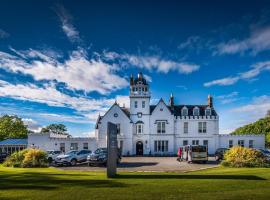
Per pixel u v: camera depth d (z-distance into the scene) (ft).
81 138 212.43
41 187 57.41
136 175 77.00
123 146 216.54
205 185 58.18
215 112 225.35
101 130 214.48
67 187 57.16
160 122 222.07
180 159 153.38
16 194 50.85
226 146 220.84
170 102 232.32
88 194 50.31
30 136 209.15
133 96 222.89
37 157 116.47
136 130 220.84
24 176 76.13
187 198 46.85
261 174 76.54
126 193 50.83
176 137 221.46
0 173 85.25
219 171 89.35
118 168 113.09
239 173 79.66
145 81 225.15
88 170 104.27
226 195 48.80
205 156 137.49
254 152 106.73
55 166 128.16
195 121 222.69
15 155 122.11
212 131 221.66
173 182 62.44
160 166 122.52
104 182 63.36
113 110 218.38
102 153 129.70
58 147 209.77
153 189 54.24
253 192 51.24
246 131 310.86
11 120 300.81
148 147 219.41
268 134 270.26
